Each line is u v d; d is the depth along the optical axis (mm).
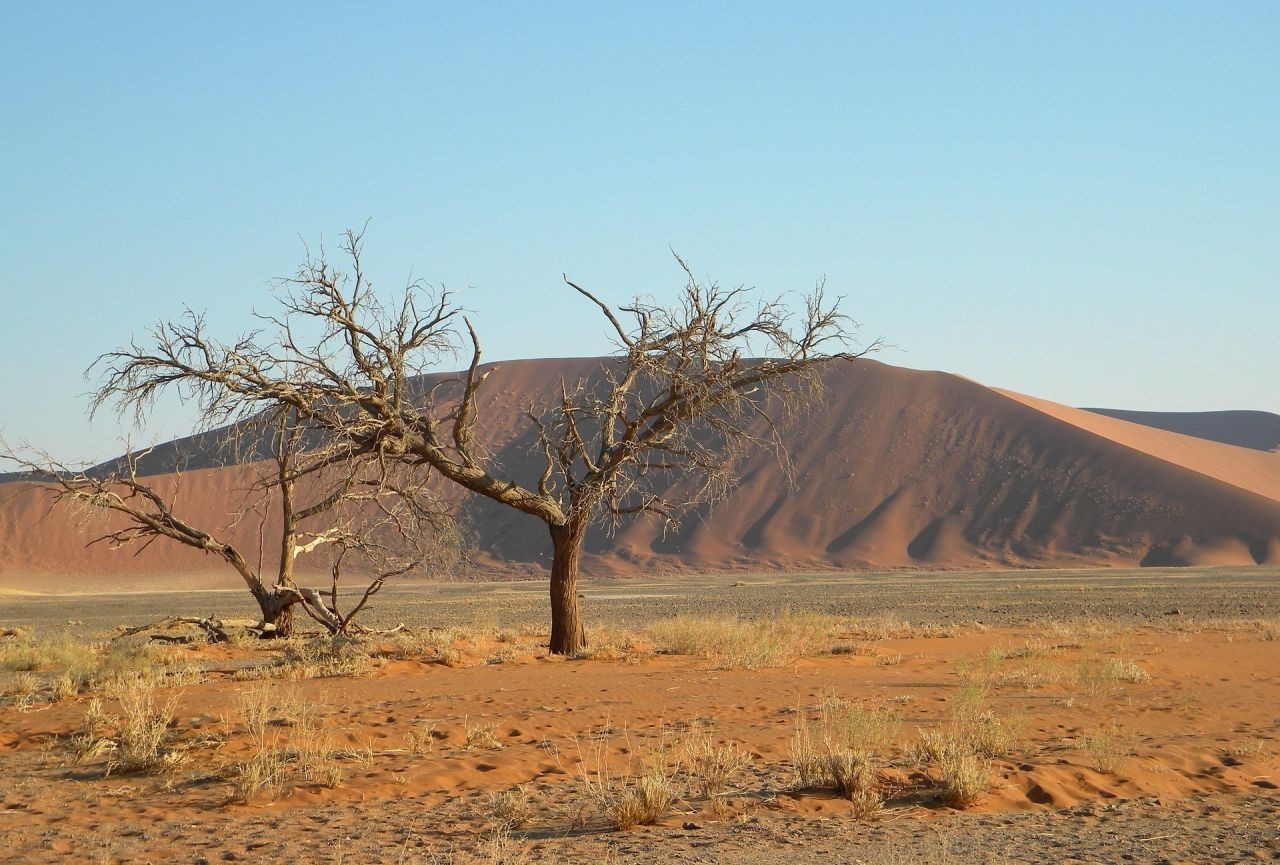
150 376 23141
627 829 8734
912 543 122062
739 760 11250
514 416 160625
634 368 23828
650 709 15008
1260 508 117188
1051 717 14234
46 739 13414
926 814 9125
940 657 24156
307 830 8812
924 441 138000
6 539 119500
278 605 29422
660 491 131875
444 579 107250
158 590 110500
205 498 124562
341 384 22594
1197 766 10922
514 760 11297
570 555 24484
